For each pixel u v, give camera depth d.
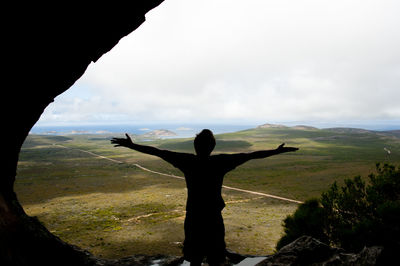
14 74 4.98
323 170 157.75
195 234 3.30
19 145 5.83
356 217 10.00
